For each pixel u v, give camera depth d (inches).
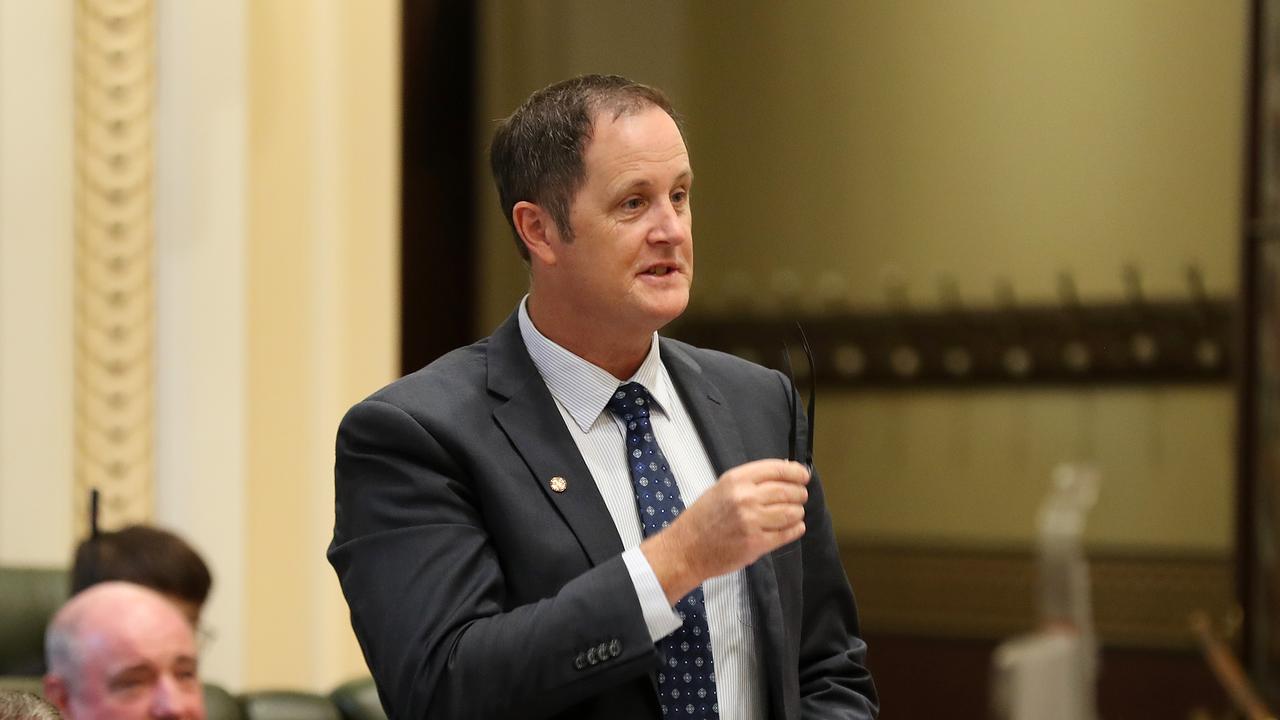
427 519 230.1
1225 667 676.7
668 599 213.6
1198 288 908.6
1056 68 940.0
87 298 584.1
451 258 719.7
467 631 218.8
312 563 607.8
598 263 235.9
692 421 255.4
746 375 269.9
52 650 331.6
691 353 269.1
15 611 435.8
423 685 217.8
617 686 225.1
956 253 959.6
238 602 591.2
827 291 983.0
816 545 260.7
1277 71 713.0
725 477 215.3
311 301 617.6
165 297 594.6
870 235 975.0
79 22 583.8
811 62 983.6
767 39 986.7
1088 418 933.2
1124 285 925.8
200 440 593.0
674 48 997.2
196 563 406.0
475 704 213.5
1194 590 898.1
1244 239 699.4
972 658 944.3
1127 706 903.7
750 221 995.9
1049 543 933.2
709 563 213.6
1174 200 914.7
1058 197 939.3
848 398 981.8
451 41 741.3
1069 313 936.3
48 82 585.9
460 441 234.8
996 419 952.3
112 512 582.9
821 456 986.7
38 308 584.4
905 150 968.3
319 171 619.8
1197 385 909.2
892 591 968.3
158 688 329.1
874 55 973.2
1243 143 718.5
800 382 991.6
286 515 608.4
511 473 234.5
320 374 615.2
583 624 211.9
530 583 229.0
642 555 215.9
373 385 638.5
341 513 240.4
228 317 594.6
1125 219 925.8
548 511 233.0
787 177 987.9
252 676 598.5
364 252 637.3
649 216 236.5
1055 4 938.7
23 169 584.7
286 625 605.3
